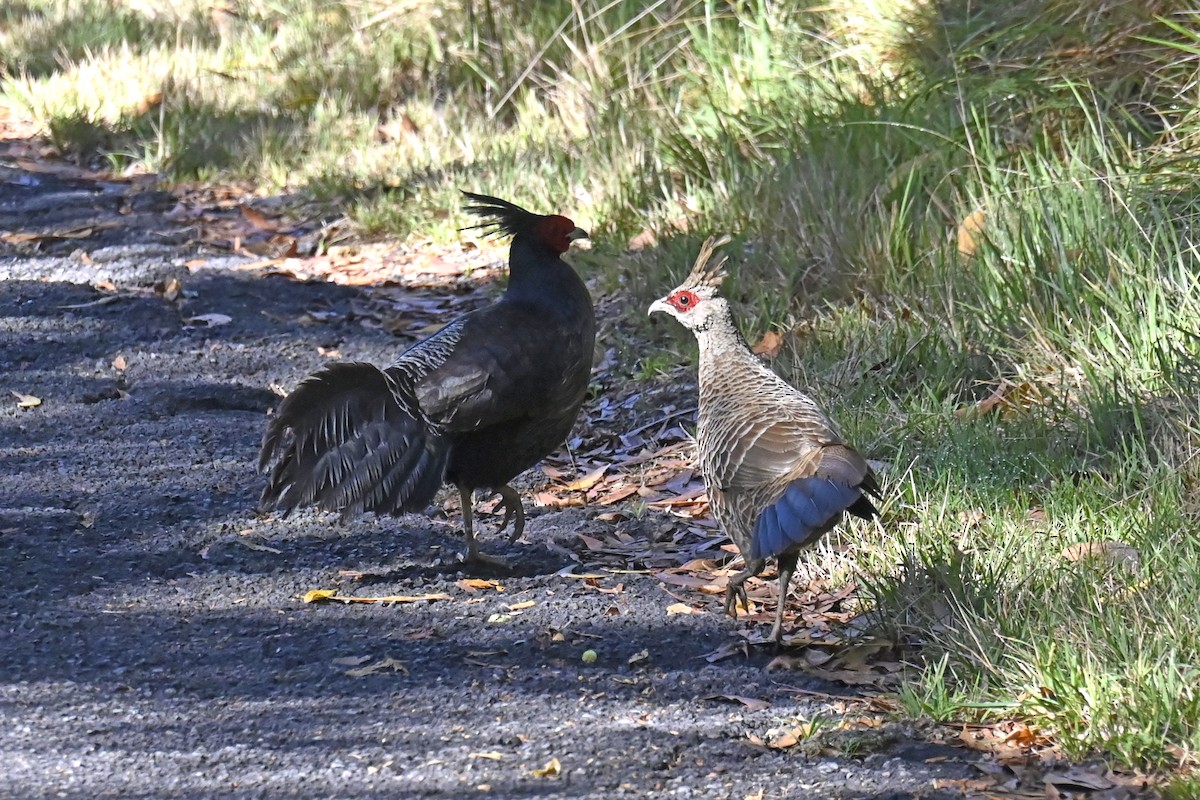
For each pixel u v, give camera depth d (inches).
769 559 366.3
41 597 361.4
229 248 686.5
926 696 297.9
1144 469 389.4
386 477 360.8
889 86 616.7
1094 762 274.2
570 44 758.5
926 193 551.2
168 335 575.2
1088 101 552.1
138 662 326.0
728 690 312.8
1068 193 496.1
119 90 874.8
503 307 378.0
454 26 859.4
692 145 645.9
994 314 468.4
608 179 659.4
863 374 467.2
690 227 586.9
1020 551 347.3
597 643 337.7
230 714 300.2
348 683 315.3
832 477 305.3
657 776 272.2
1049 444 406.0
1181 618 301.6
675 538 406.3
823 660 325.1
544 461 472.1
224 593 367.9
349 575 379.9
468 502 385.4
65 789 267.0
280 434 353.4
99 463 457.1
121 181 777.6
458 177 710.5
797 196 564.1
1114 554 341.4
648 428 485.7
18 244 681.6
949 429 418.6
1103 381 423.2
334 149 777.6
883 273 514.0
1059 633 303.6
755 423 326.3
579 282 389.4
